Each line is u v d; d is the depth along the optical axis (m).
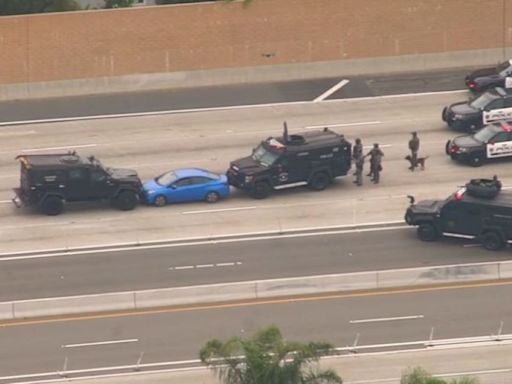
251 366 170.50
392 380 199.38
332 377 173.62
